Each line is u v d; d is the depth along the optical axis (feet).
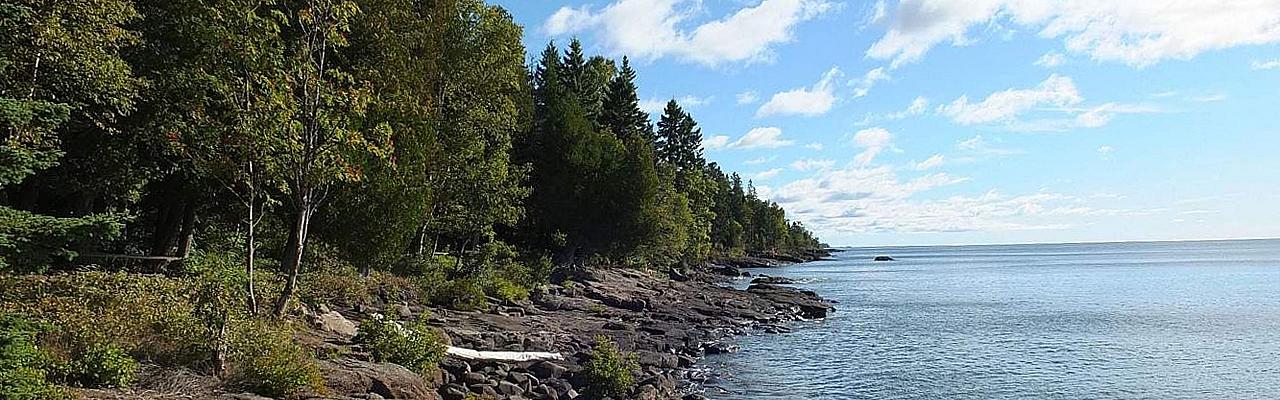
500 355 66.33
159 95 61.26
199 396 37.19
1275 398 71.10
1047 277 283.79
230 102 52.13
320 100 53.62
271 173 52.54
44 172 66.85
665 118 284.00
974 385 75.66
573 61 222.69
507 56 110.42
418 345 53.36
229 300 42.65
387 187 72.69
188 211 79.77
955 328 118.42
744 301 148.97
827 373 80.18
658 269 219.61
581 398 60.13
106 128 58.08
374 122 70.90
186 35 57.82
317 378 41.34
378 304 76.64
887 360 88.43
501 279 111.34
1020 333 112.98
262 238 81.66
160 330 42.78
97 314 43.11
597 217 172.24
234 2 52.85
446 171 100.32
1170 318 133.59
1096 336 110.22
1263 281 237.86
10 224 30.86
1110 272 322.34
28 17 42.19
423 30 88.99
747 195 475.72
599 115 223.10
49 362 34.94
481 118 106.93
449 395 50.60
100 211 81.46
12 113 29.91
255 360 40.65
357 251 73.92
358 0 71.92
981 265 433.89
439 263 108.47
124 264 70.64
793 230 606.55
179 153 57.00
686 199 230.27
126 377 36.94
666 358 80.59
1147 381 78.23
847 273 323.37
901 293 198.59
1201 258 517.96
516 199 127.03
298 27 59.31
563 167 169.58
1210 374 81.71
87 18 47.50
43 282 46.52
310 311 58.90
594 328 94.07
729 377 76.69
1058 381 78.07
